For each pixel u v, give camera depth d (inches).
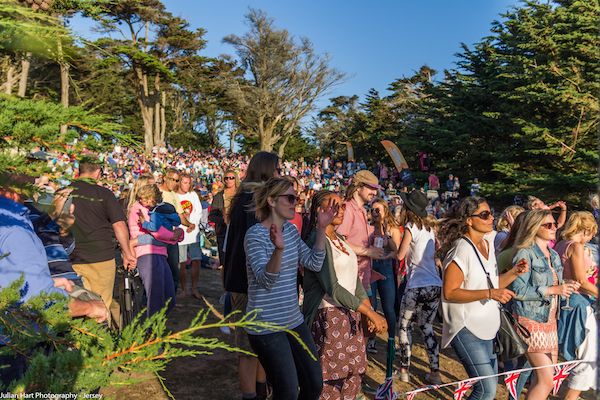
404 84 2180.1
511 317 141.7
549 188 1053.2
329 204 135.8
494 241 199.0
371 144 2003.0
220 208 235.3
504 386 186.2
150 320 52.1
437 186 1231.5
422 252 187.5
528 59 1123.9
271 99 2506.2
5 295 50.6
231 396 161.6
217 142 2910.9
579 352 156.5
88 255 165.3
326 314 138.3
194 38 1819.6
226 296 172.4
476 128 1325.0
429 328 188.5
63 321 53.1
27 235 72.8
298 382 119.2
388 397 138.4
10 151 46.7
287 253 119.2
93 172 62.1
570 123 1103.0
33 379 46.9
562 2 1206.9
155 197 196.7
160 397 157.5
